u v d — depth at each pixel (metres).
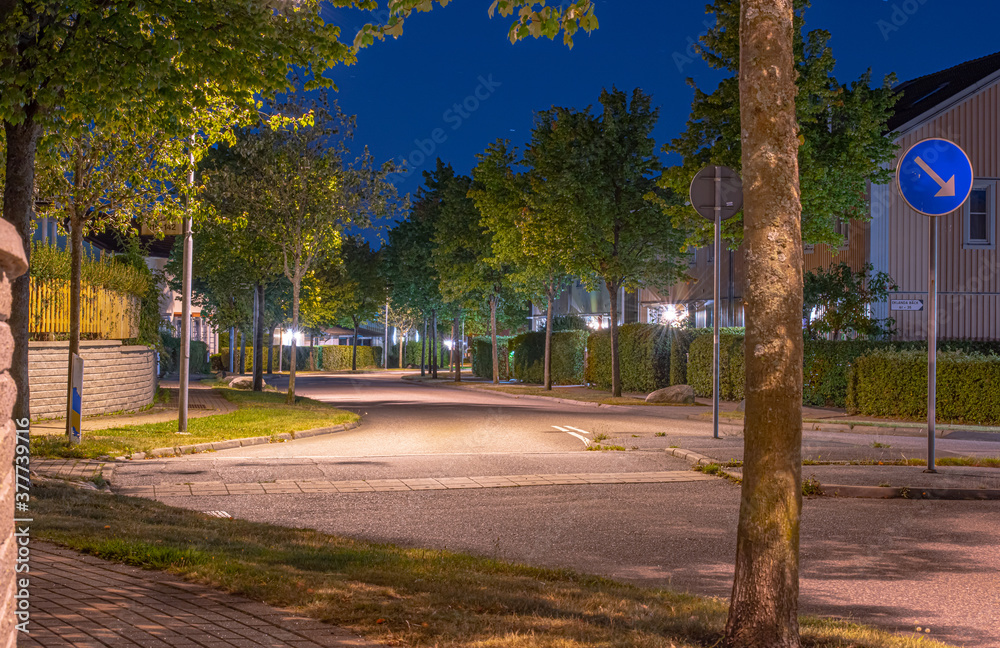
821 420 21.03
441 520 10.06
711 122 23.78
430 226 53.38
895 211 28.00
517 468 13.85
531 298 43.81
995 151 28.03
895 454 14.79
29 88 10.05
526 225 33.25
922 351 22.06
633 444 16.55
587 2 6.66
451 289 46.62
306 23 10.64
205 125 14.56
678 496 11.66
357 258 74.44
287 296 47.59
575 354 45.50
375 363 90.25
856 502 11.27
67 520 7.89
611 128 31.03
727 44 22.89
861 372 22.86
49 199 15.44
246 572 6.05
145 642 4.21
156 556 6.42
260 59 10.74
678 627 5.27
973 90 27.86
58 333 19.98
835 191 23.12
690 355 32.50
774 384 4.83
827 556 8.38
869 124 22.83
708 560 8.22
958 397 20.66
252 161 25.78
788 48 4.96
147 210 16.19
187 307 17.17
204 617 4.81
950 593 7.04
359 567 6.71
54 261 20.31
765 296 4.87
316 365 83.12
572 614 5.49
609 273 31.84
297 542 7.95
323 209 25.30
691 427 20.98
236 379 40.19
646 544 8.88
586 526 9.76
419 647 4.49
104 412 21.58
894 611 6.51
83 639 4.20
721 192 17.92
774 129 4.90
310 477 12.82
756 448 4.85
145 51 9.68
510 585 6.33
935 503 11.22
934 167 12.52
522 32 6.88
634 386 37.00
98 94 10.05
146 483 12.02
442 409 27.75
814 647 4.90
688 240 25.61
